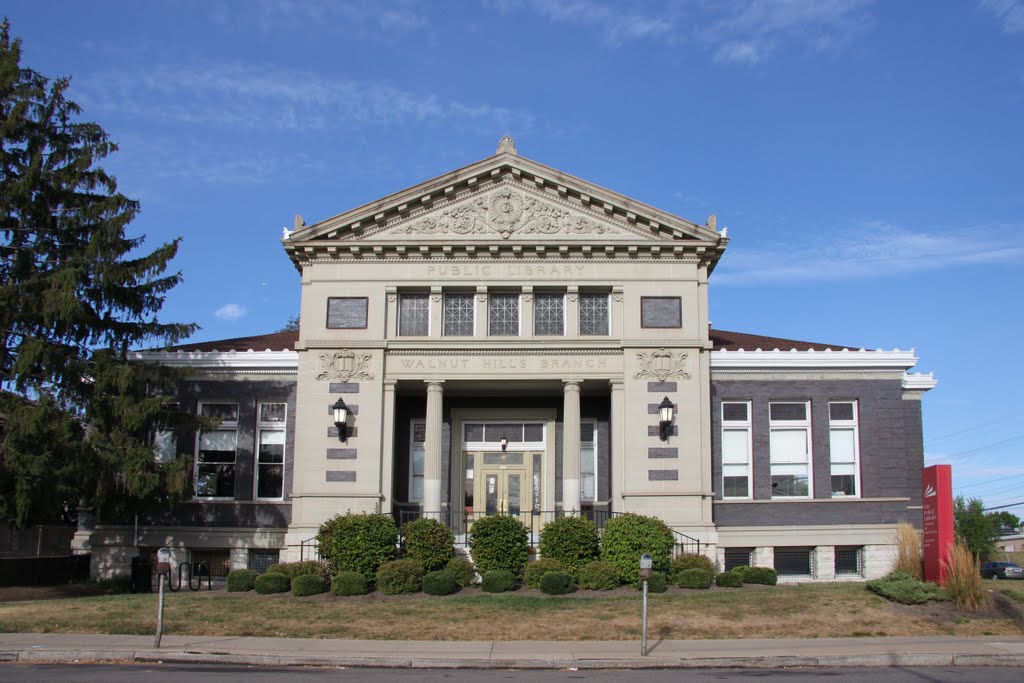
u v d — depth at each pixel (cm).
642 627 1766
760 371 3103
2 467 2408
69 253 2719
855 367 3111
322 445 2880
